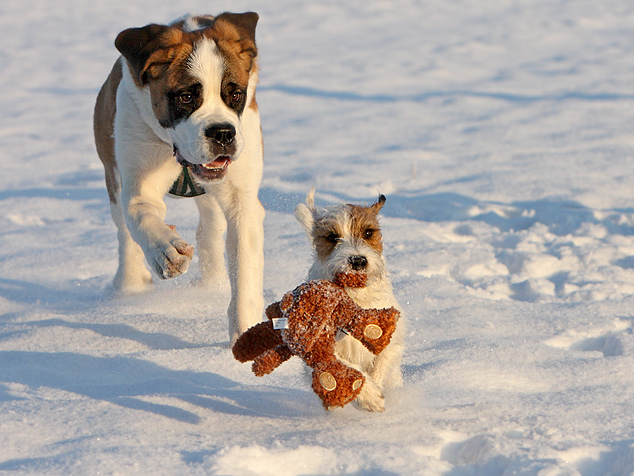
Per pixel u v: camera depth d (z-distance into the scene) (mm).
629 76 20031
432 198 10641
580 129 14836
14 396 4359
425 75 21078
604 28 28656
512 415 4023
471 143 14164
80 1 40500
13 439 3633
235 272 5812
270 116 16938
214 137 5285
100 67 23828
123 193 6023
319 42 27250
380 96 18688
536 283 7180
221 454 3318
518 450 3502
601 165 12227
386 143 14297
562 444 3633
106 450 3424
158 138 5902
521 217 9727
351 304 3787
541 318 6121
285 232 9008
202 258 7164
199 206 6980
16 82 21828
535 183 11305
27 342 5598
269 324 3930
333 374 3686
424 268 7750
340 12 35062
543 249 8320
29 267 8156
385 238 8812
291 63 23250
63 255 8539
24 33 31094
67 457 3357
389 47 25703
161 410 4035
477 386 4605
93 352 5395
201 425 3844
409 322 5988
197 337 5809
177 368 5039
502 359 5105
